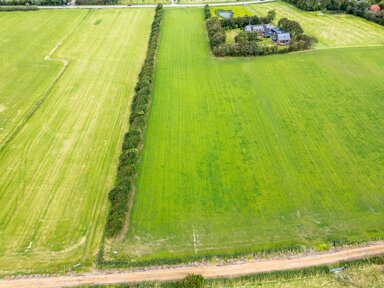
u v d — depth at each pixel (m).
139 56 93.19
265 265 42.59
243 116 68.69
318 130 64.50
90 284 40.91
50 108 71.75
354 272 41.59
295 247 44.34
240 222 48.00
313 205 50.09
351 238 45.56
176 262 43.09
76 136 63.97
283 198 51.22
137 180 54.56
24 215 49.19
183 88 77.88
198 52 94.19
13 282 41.19
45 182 54.41
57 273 42.06
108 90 77.94
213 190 52.72
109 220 47.16
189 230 47.03
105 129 65.75
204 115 69.06
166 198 51.50
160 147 61.09
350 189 52.41
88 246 45.00
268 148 60.56
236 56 91.50
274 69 85.31
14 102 73.81
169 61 89.56
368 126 65.19
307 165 56.84
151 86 78.06
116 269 42.47
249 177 54.81
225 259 43.34
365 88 77.00
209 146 61.22
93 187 53.50
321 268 41.84
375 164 56.69
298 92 76.06
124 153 57.59
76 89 78.31
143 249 44.66
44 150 60.75
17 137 63.75
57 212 49.56
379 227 46.91
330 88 77.31
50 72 85.31
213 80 80.94
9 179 54.94
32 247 44.97
